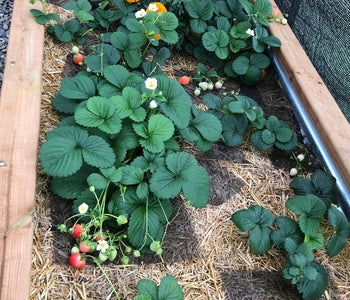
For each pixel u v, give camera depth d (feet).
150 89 2.39
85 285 1.96
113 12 3.12
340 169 2.58
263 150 2.80
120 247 2.10
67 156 2.01
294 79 3.05
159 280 2.07
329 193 2.51
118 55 2.76
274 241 2.21
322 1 3.23
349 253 2.39
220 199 2.48
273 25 3.38
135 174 2.13
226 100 2.86
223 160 2.69
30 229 1.86
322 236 2.27
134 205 2.14
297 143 2.91
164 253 2.17
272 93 3.22
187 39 3.32
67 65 2.83
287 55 3.15
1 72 3.05
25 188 1.97
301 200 2.30
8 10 3.49
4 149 2.08
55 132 2.11
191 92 3.03
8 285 1.68
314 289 2.08
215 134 2.52
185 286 2.07
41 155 1.99
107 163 2.06
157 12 2.89
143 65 2.85
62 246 2.04
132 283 2.02
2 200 1.90
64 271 1.97
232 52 3.31
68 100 2.51
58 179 2.16
